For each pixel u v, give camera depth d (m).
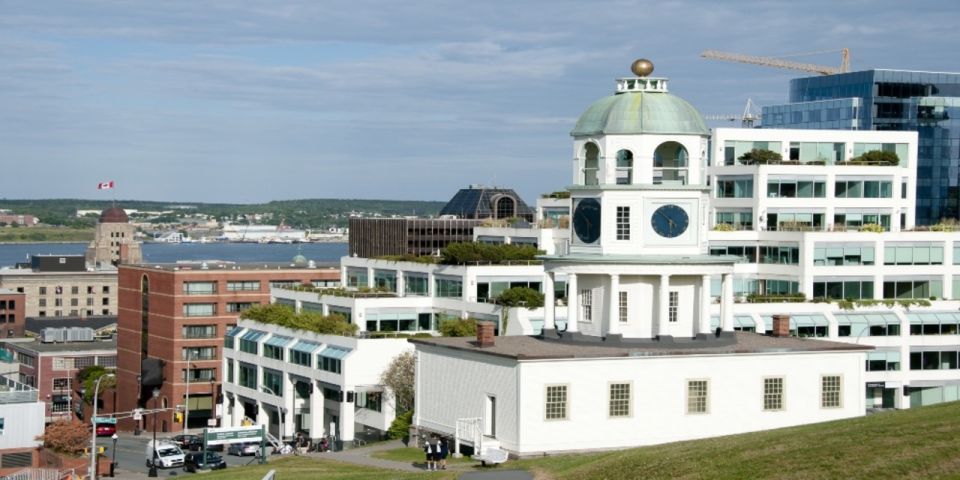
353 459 96.75
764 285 159.25
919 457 62.34
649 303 96.81
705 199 97.56
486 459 84.19
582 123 98.81
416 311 164.88
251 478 87.44
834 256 154.62
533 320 142.25
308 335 159.38
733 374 94.69
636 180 96.19
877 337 150.62
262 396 167.62
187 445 154.88
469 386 96.00
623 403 92.00
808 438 70.06
